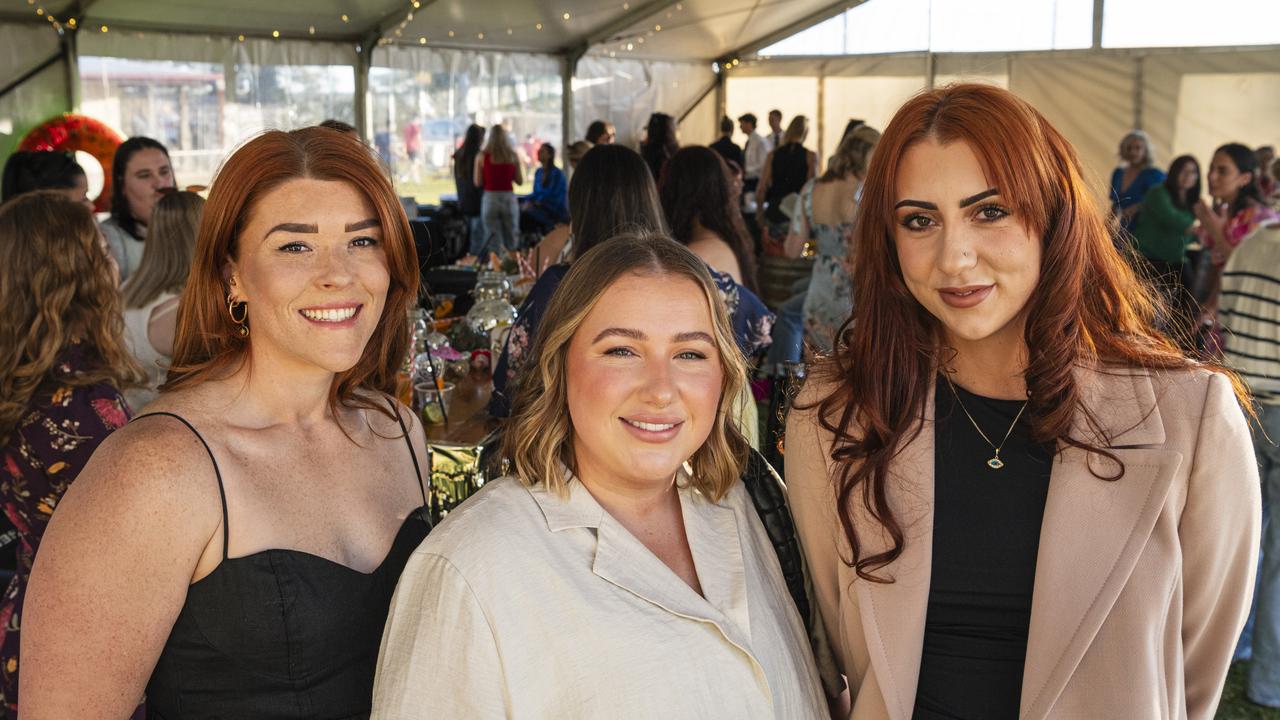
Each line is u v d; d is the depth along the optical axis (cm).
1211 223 590
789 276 599
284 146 139
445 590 121
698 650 127
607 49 1301
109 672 124
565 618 122
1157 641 130
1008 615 137
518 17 1107
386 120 1138
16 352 188
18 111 888
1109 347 140
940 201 131
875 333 145
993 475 140
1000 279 131
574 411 130
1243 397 144
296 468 143
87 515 124
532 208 1056
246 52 1024
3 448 189
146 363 273
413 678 121
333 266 137
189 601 131
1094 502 132
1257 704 318
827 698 158
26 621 125
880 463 142
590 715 120
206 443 134
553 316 132
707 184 329
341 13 1002
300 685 135
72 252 192
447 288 534
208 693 132
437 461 255
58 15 894
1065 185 132
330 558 141
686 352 130
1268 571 313
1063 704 131
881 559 140
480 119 1217
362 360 157
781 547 151
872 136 484
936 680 139
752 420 210
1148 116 1074
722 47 1378
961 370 146
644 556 130
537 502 130
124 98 952
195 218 275
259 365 143
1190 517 133
